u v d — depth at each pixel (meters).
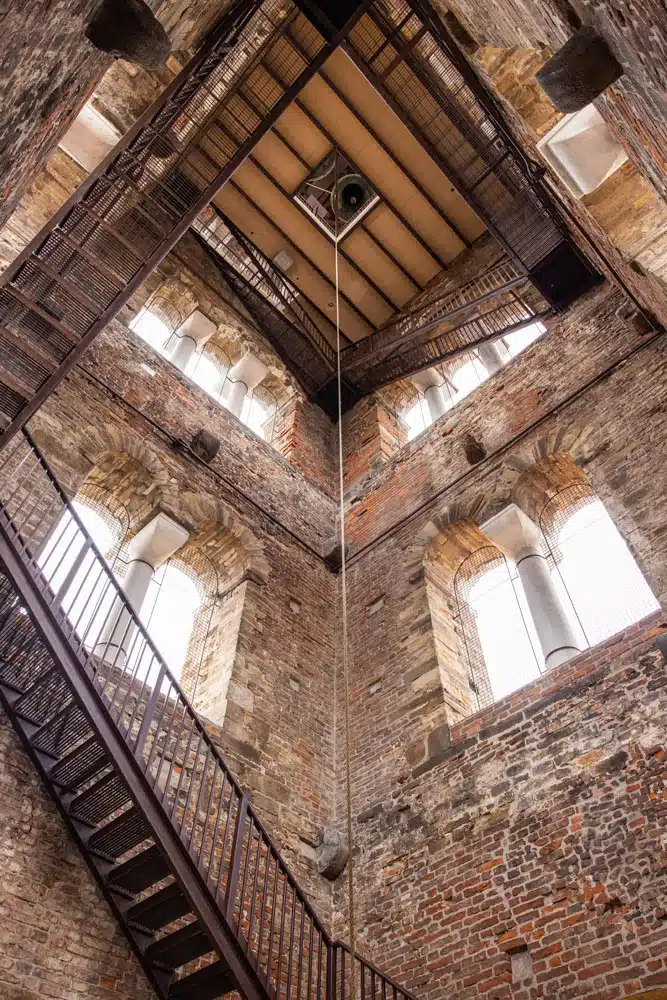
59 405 9.89
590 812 6.74
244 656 9.65
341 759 9.53
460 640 10.08
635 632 7.57
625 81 4.23
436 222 15.45
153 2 5.23
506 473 10.61
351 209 15.20
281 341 15.52
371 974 6.05
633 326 10.41
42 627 6.22
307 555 12.09
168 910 6.17
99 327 6.88
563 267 11.76
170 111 7.53
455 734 8.41
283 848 8.21
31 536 8.34
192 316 14.70
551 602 9.12
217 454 11.95
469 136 11.27
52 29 3.56
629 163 8.09
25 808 6.43
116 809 6.48
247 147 7.52
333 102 13.94
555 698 7.77
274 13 11.91
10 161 3.96
